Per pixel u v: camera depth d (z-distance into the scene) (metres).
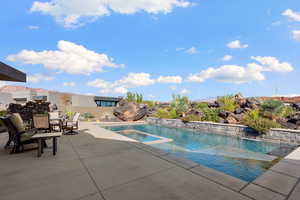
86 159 3.94
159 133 11.91
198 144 8.35
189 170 3.25
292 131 7.80
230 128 10.46
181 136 10.64
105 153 4.49
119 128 14.62
